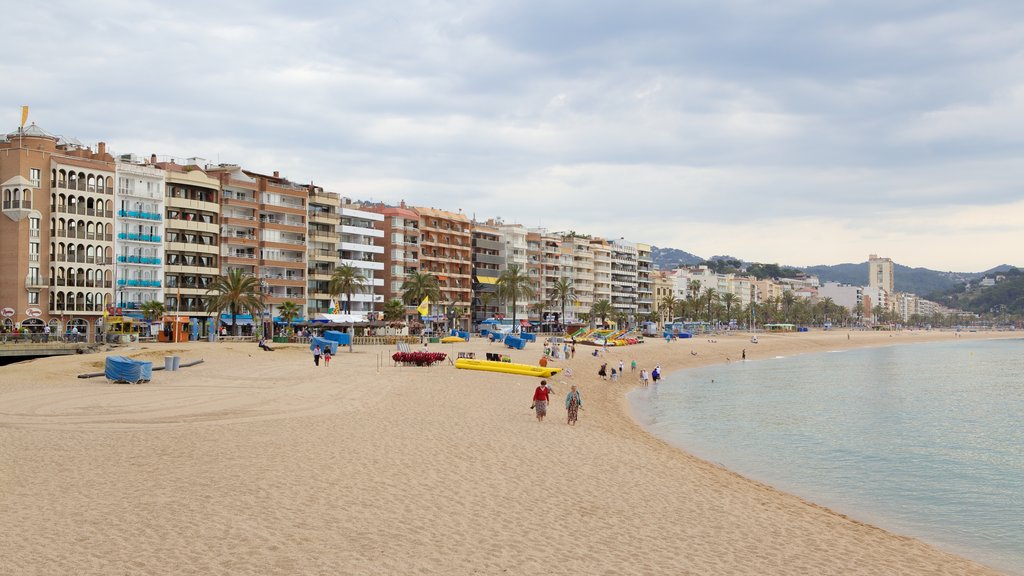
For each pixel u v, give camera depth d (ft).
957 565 69.82
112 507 65.57
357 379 198.39
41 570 49.44
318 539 58.13
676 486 88.99
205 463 85.30
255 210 453.58
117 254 386.32
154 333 365.40
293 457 89.86
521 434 117.39
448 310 591.37
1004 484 117.50
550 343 413.80
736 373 365.40
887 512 99.14
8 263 350.23
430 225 588.50
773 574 58.18
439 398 162.50
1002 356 560.20
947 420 191.11
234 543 56.18
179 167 432.25
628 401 221.25
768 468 125.70
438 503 71.05
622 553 59.62
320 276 488.02
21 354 269.44
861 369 400.47
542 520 67.72
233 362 252.21
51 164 362.12
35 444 95.40
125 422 116.47
